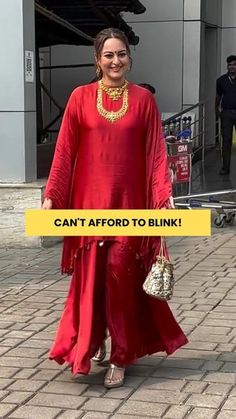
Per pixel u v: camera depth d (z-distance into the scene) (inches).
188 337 206.1
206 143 644.7
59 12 468.1
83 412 159.6
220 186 444.8
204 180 472.1
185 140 397.1
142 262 172.6
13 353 196.5
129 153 169.2
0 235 332.2
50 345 202.5
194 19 573.0
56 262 304.3
